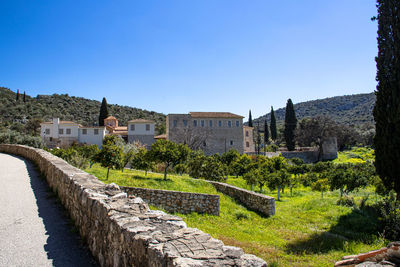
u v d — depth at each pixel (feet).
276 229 36.91
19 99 305.32
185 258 7.96
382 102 43.11
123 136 184.65
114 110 349.82
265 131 261.44
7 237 16.43
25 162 60.59
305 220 42.19
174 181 58.65
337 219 41.09
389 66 42.42
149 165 66.23
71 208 21.01
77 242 16.25
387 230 33.91
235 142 196.13
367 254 10.39
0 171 45.73
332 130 188.96
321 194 69.62
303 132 196.65
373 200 52.37
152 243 9.23
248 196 51.57
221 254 8.42
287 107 212.02
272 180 66.28
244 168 98.99
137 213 13.19
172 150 59.88
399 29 41.34
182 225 11.56
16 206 23.75
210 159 78.48
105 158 53.88
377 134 44.11
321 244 28.60
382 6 43.80
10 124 219.41
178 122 188.34
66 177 23.98
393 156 41.14
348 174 59.31
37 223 19.35
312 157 190.70
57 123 176.76
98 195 16.51
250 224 38.88
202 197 41.50
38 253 14.29
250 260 8.03
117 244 11.51
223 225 36.40
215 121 194.70
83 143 173.06
